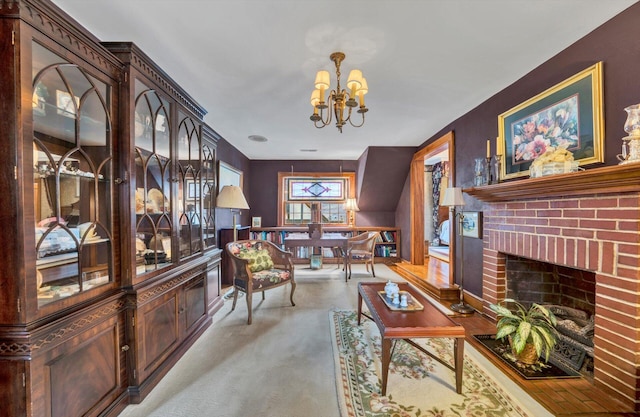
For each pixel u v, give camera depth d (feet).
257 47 6.23
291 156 19.31
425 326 5.62
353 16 5.23
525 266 8.74
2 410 3.58
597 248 5.56
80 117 4.53
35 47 3.74
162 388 5.77
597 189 5.35
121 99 5.28
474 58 6.81
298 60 6.79
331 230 19.13
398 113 10.75
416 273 14.60
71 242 4.38
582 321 7.25
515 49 6.46
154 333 5.96
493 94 9.05
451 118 11.36
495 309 6.97
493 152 9.17
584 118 6.03
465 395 5.49
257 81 7.89
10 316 3.56
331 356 6.99
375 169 17.42
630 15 5.19
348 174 20.29
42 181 3.97
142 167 5.89
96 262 4.95
